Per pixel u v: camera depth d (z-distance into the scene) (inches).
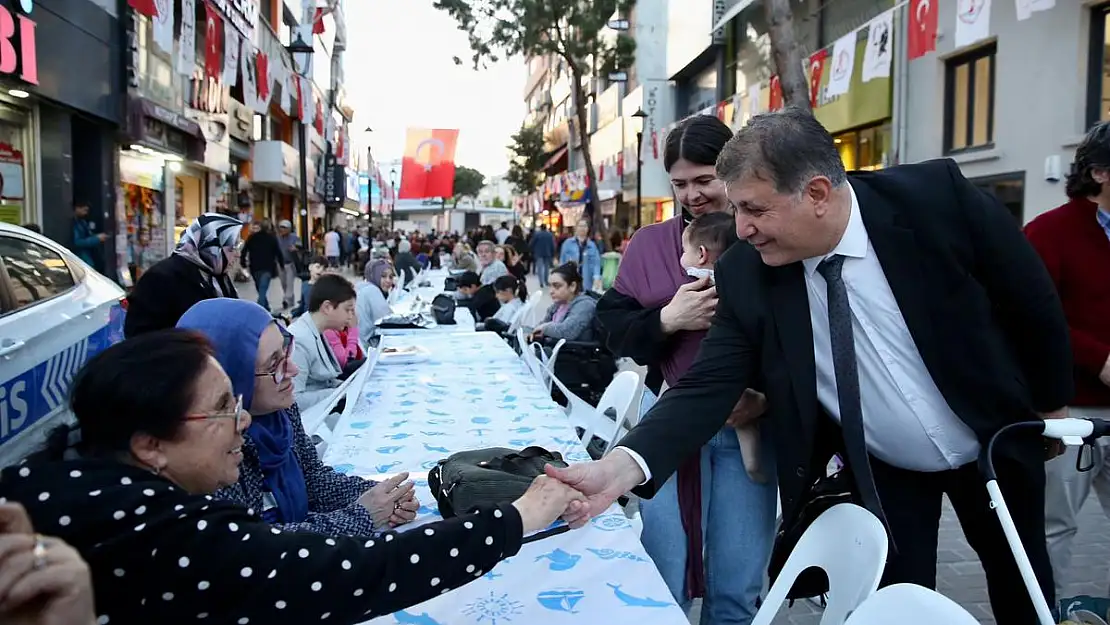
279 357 85.0
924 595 57.2
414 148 1185.4
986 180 380.2
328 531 84.3
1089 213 116.7
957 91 406.9
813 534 77.6
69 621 37.1
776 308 81.7
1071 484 120.4
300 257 655.8
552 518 68.9
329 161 1151.6
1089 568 148.1
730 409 84.6
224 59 325.1
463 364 204.2
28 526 38.8
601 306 107.4
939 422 81.7
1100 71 319.3
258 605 52.7
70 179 446.3
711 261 95.0
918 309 76.1
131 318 172.9
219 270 182.9
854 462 78.2
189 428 57.4
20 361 147.6
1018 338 81.1
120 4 495.2
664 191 988.6
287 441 90.3
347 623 55.9
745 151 72.9
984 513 87.4
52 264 180.7
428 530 59.5
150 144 559.8
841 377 77.4
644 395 110.6
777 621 132.7
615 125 1205.1
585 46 869.8
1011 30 360.2
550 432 135.0
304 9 799.7
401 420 143.3
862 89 476.4
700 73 869.8
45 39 397.7
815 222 73.7
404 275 610.5
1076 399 118.7
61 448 56.9
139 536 50.8
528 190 1893.5
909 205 76.7
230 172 858.8
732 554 97.8
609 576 78.2
